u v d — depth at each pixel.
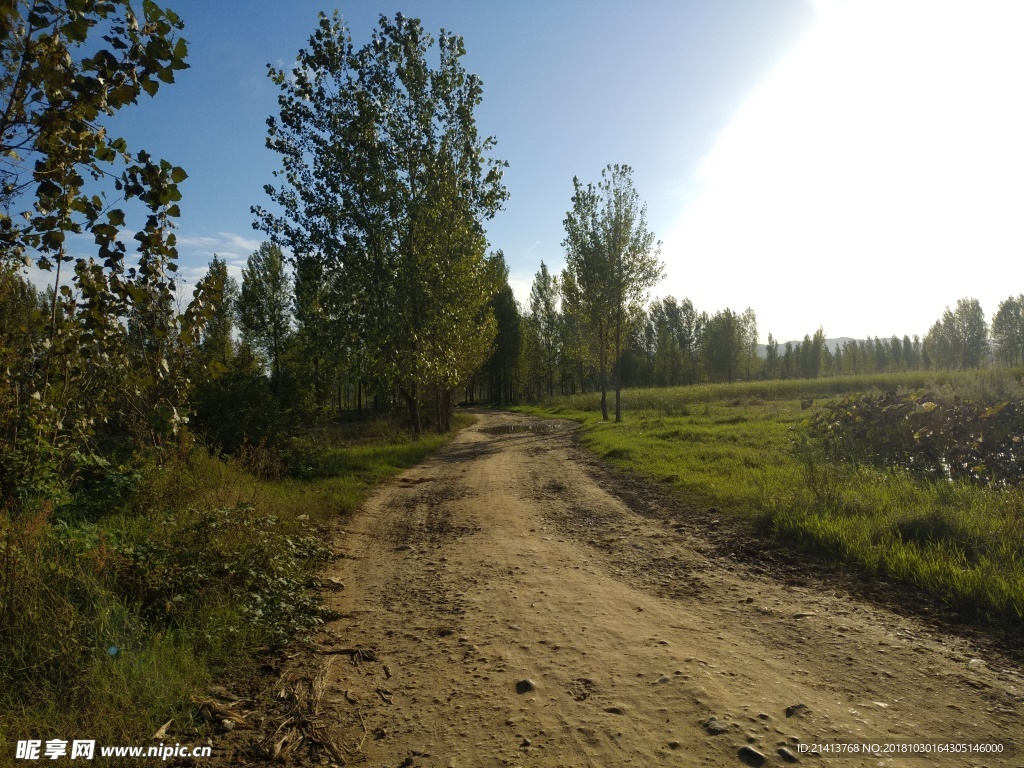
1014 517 6.65
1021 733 3.24
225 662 4.41
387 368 20.08
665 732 3.34
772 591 5.77
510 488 12.48
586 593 5.89
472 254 21.81
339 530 9.12
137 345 6.32
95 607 4.32
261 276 36.56
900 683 3.85
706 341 64.94
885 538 6.76
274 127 19.88
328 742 3.44
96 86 3.58
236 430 14.21
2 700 3.44
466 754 3.24
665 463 13.74
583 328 37.81
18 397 6.16
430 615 5.50
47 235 4.20
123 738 3.27
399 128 20.88
